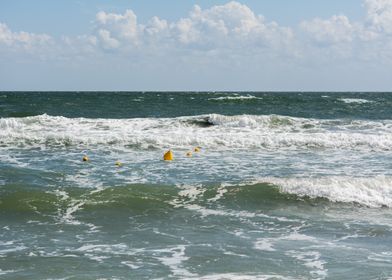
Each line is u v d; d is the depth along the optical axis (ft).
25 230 30.45
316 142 63.62
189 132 71.56
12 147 59.93
